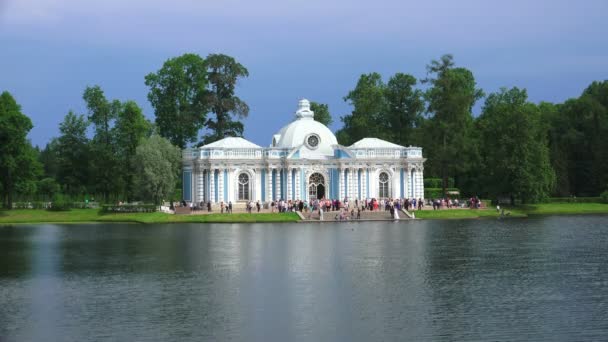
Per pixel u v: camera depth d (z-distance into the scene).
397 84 187.75
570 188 168.88
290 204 131.62
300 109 154.12
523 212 141.50
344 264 65.19
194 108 167.00
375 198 142.00
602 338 40.78
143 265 65.81
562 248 76.81
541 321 44.16
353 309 47.38
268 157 142.88
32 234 98.38
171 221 120.56
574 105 173.38
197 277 59.09
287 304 48.91
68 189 154.25
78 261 69.00
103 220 124.94
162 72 165.25
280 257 70.06
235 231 99.88
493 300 49.75
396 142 186.75
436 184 174.38
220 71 169.62
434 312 46.47
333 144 148.50
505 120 144.50
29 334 42.44
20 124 132.62
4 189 137.12
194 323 44.31
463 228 103.25
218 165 139.75
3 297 52.09
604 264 65.00
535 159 142.88
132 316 46.06
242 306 48.44
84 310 47.81
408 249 76.00
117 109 151.88
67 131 153.25
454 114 161.12
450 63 162.75
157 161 133.75
